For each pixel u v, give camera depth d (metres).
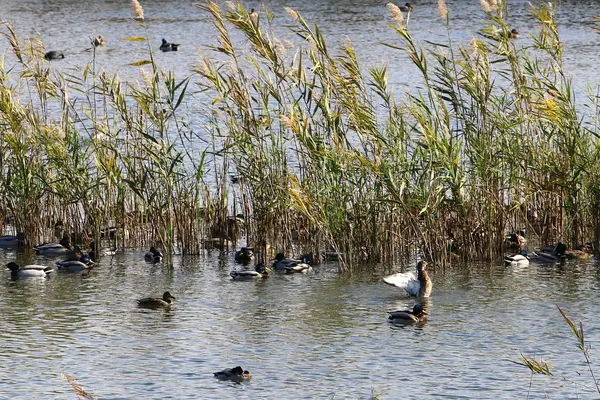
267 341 24.20
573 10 104.00
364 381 21.27
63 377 21.55
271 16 31.62
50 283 30.41
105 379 21.42
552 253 33.09
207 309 27.25
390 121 32.56
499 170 32.06
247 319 26.20
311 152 31.14
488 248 32.78
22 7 112.62
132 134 34.31
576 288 29.11
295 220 34.53
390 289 29.38
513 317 26.12
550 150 33.88
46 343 24.03
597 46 79.25
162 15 106.94
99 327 25.45
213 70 32.03
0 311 27.02
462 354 23.09
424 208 30.41
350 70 31.39
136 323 25.83
